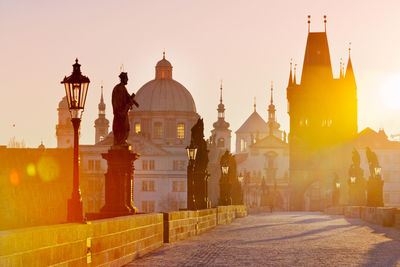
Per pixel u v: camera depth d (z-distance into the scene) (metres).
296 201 187.50
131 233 22.97
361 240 34.31
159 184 185.88
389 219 51.88
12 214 110.06
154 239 27.75
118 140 30.28
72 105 19.08
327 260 23.25
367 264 21.94
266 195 168.62
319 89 189.62
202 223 42.09
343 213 94.50
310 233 41.44
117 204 29.80
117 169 29.89
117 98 30.34
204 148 54.28
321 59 191.38
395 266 21.33
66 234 15.66
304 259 23.61
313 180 187.75
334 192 126.88
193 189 47.03
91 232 17.86
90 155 171.62
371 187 68.62
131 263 22.20
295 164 188.75
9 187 112.06
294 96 190.12
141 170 186.25
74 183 18.61
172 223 31.75
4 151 119.69
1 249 11.88
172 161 186.88
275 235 38.97
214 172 186.38
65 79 19.27
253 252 26.45
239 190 107.06
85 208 166.50
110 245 19.94
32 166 117.75
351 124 191.00
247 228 48.84
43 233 14.11
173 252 26.28
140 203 185.75
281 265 21.61
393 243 31.98
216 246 29.48
